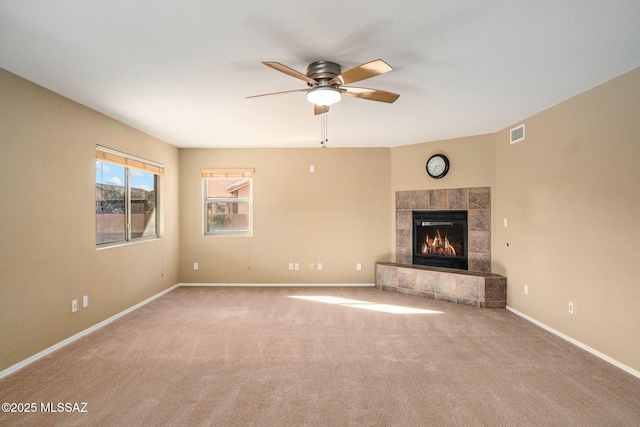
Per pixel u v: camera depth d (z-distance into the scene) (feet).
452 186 17.37
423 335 12.02
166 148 18.30
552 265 12.26
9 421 7.06
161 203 17.93
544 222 12.69
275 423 7.07
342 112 12.93
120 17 6.54
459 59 8.46
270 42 7.56
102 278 13.00
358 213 19.83
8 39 7.39
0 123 8.89
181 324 13.17
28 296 9.77
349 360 10.03
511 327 12.85
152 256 16.84
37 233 10.07
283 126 14.97
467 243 17.03
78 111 11.71
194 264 19.86
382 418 7.26
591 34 7.29
